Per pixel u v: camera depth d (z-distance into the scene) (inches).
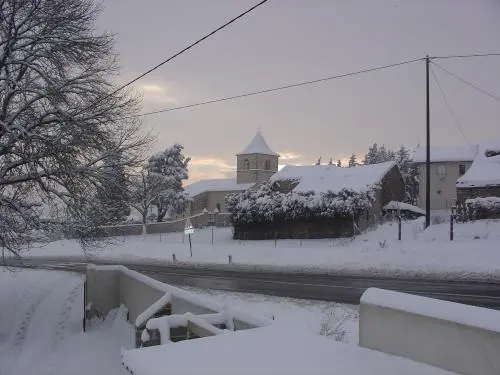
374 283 789.2
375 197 1686.8
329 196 1577.3
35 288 855.7
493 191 1865.2
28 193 669.9
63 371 427.5
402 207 1898.4
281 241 1590.8
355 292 701.9
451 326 169.8
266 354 196.7
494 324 158.7
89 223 669.9
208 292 778.2
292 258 1178.6
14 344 561.0
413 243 1071.6
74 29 661.3
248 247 1387.8
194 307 333.4
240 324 283.1
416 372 170.6
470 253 919.7
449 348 170.1
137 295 527.8
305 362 185.9
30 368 453.4
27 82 637.3
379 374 170.7
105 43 686.5
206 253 1414.9
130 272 584.4
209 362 188.1
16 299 778.2
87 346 501.0
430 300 185.0
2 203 626.8
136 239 1993.1
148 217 2797.7
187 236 1990.7
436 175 2349.9
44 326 617.3
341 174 1846.7
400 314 188.2
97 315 616.7
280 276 956.6
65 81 645.9
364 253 1068.5
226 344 213.3
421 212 1962.4
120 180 690.2
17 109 651.5
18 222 639.8
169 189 2539.4
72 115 634.8
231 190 3184.1
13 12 617.3
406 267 927.7
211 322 280.8
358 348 201.9
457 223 1323.8
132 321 548.1
